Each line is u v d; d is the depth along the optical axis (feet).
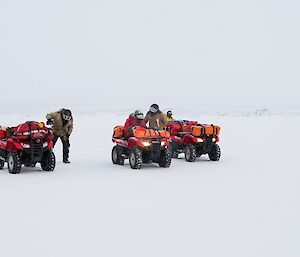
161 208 25.30
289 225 21.65
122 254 17.48
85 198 28.19
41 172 40.27
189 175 38.37
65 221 22.43
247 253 17.60
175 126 52.29
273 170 40.93
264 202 26.91
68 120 46.21
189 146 48.70
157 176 37.81
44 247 18.34
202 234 20.12
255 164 45.44
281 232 20.44
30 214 23.91
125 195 29.19
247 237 19.67
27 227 21.33
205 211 24.56
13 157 39.22
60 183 34.12
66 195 29.19
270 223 22.02
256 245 18.57
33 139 39.96
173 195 29.22
